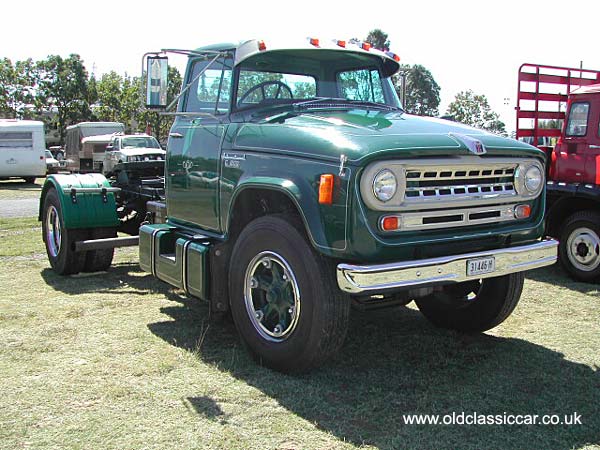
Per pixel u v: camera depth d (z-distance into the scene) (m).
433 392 3.91
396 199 3.65
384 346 4.79
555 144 8.17
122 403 3.64
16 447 3.12
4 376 4.03
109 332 4.96
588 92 7.37
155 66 5.00
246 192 4.43
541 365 4.41
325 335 3.81
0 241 9.30
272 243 4.04
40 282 6.69
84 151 29.78
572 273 7.21
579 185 7.21
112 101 54.50
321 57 5.19
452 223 3.91
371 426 3.43
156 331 5.00
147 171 8.21
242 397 3.75
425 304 5.34
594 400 3.83
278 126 4.27
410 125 4.21
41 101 55.66
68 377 4.02
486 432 3.38
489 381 4.11
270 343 4.13
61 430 3.31
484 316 4.95
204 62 5.21
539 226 4.39
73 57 55.69
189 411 3.55
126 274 7.12
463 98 48.81
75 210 6.65
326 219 3.69
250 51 4.80
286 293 4.06
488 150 3.97
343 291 3.62
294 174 3.93
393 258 3.71
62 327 5.06
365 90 5.43
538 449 3.22
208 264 4.66
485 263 3.91
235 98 4.84
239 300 4.35
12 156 25.77
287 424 3.41
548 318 5.62
